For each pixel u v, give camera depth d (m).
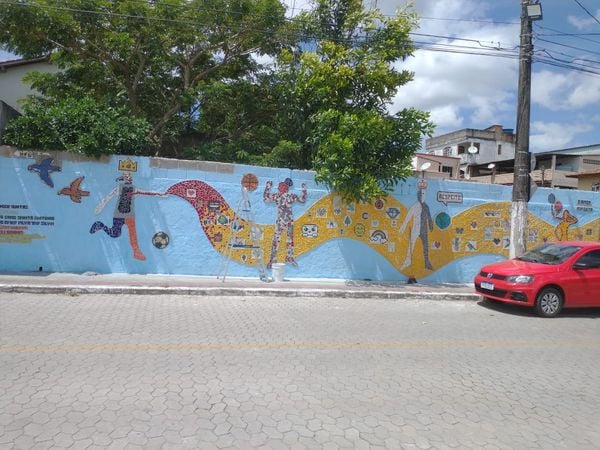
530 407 4.91
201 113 17.03
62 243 11.11
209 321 7.84
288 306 9.59
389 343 7.06
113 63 14.98
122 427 3.96
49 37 13.66
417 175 13.64
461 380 5.61
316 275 12.64
